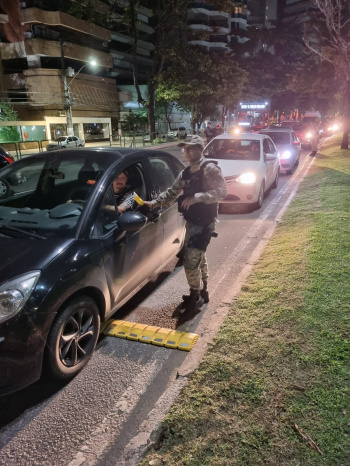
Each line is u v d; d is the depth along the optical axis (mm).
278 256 4777
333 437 2012
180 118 54312
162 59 36719
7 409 2549
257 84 52531
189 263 3457
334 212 6445
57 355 2619
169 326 3527
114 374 2873
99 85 47594
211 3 33656
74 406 2564
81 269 2734
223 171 7883
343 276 3869
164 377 2830
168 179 4398
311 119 39500
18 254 2688
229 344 2965
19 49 38938
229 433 2119
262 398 2350
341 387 2365
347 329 2963
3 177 3811
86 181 3570
